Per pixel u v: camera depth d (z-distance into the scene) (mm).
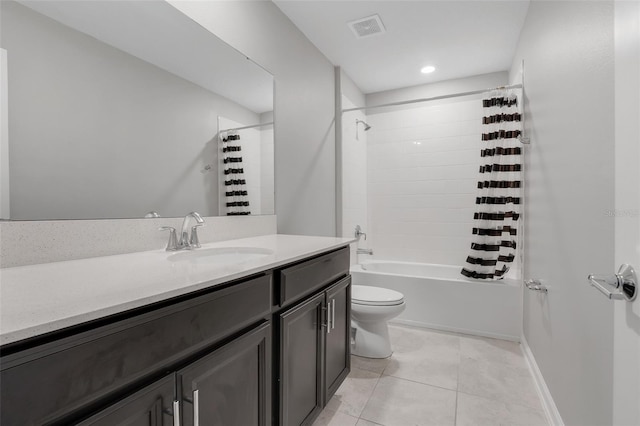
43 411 521
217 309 871
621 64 772
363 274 3021
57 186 1041
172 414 739
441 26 2396
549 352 1630
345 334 1743
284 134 2230
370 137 3766
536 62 1958
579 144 1217
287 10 2197
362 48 2717
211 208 1651
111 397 624
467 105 3344
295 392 1264
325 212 2842
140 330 669
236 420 964
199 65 1572
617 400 790
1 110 912
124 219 1245
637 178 684
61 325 539
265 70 2029
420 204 3557
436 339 2543
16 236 953
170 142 1432
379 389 1833
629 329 717
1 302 621
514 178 2600
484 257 2686
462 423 1546
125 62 1248
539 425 1534
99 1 1166
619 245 776
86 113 1119
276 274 1163
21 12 957
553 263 1566
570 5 1331
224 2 1717
